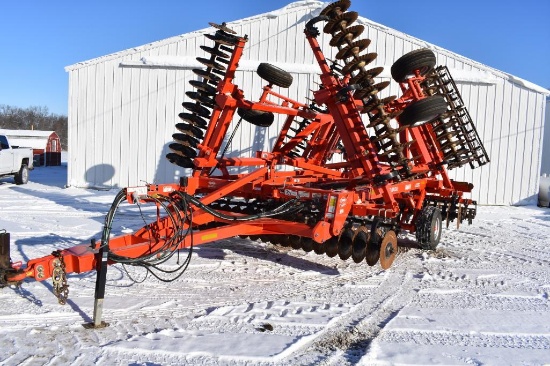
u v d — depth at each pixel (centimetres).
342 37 667
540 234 1016
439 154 916
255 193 753
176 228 553
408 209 827
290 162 863
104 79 1501
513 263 762
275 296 569
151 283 600
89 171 1537
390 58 1448
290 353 417
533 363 407
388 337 457
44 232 866
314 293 586
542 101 1439
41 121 7706
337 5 661
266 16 1445
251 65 1454
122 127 1510
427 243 782
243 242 834
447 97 915
